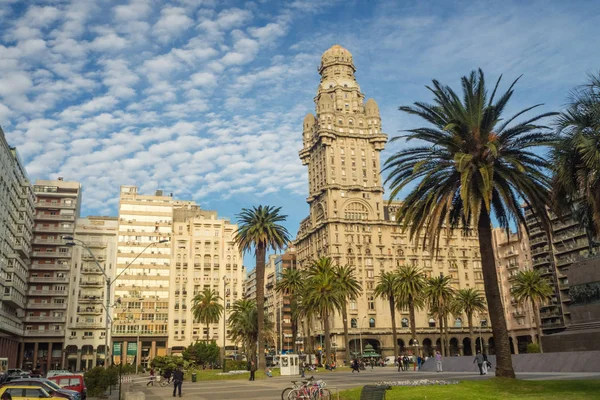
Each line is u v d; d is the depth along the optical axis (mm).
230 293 148750
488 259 32688
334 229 144125
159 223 147750
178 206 183500
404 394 25844
